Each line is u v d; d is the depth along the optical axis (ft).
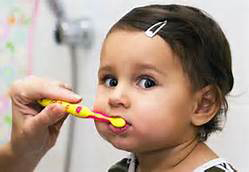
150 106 2.41
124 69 2.47
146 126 2.40
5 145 2.97
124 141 2.44
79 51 4.23
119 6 4.05
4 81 4.52
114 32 2.58
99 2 4.13
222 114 2.78
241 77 3.59
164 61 2.46
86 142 4.25
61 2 4.22
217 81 2.64
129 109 2.42
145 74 2.45
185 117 2.51
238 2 3.61
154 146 2.48
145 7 2.71
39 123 2.73
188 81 2.51
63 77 4.31
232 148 3.63
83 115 2.53
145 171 2.71
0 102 4.51
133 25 2.54
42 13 4.37
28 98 2.80
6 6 4.49
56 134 2.96
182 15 2.61
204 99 2.60
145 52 2.45
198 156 2.59
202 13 2.81
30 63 4.44
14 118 2.88
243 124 3.60
